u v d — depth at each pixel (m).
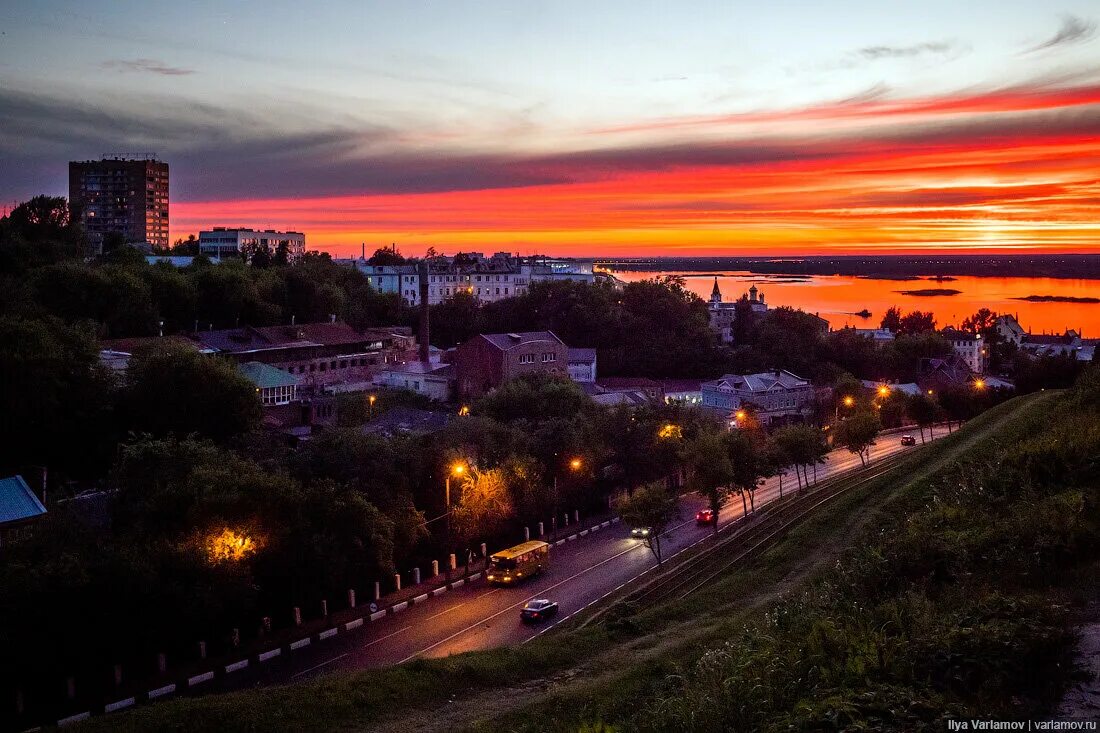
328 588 44.00
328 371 111.50
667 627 30.02
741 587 34.00
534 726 20.58
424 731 21.73
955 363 143.88
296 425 83.00
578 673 25.25
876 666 12.66
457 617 44.22
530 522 60.72
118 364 79.69
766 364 138.62
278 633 41.31
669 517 52.28
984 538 17.84
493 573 50.22
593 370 127.88
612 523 65.50
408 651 39.47
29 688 33.47
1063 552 15.85
